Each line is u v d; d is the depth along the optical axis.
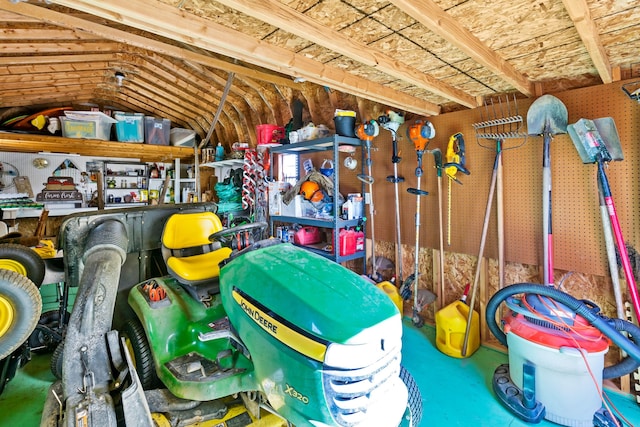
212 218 2.32
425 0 1.29
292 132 3.61
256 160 4.49
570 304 1.79
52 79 4.11
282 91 4.27
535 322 1.93
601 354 1.76
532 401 1.84
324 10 1.39
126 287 2.25
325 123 3.91
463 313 2.68
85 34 3.40
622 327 1.80
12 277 1.60
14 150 5.15
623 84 1.98
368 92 2.29
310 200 3.43
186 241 2.18
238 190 5.05
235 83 4.57
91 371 1.27
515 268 2.55
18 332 1.59
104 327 1.35
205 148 5.95
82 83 4.55
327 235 3.82
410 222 3.19
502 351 2.59
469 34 1.57
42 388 2.15
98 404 1.19
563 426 1.80
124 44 3.82
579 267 2.19
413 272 3.20
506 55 1.85
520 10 1.38
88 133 4.91
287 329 1.12
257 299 1.24
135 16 1.27
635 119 1.96
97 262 1.47
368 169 3.18
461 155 2.67
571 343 1.75
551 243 2.17
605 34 1.60
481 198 2.68
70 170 5.74
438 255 3.00
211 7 1.37
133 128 5.28
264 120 4.88
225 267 1.48
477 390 2.13
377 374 1.09
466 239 2.79
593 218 2.13
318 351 1.04
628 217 2.01
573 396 1.77
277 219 3.81
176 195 6.27
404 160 3.19
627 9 1.36
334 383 1.04
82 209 5.80
